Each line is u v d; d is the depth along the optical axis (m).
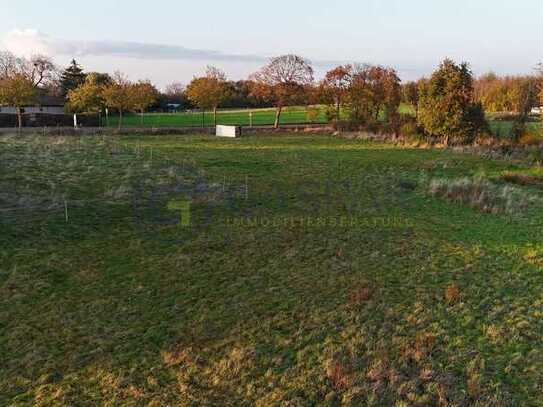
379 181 27.17
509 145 40.91
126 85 69.06
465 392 8.98
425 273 14.20
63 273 13.50
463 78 43.47
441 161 34.38
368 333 10.91
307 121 78.44
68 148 29.34
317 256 15.39
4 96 52.78
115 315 11.57
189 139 48.75
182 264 14.41
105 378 9.41
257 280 13.55
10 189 19.53
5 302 11.89
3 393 8.97
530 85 59.34
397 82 65.06
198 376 9.51
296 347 10.44
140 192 21.38
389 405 8.70
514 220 20.00
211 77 71.06
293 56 65.94
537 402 8.74
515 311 11.95
